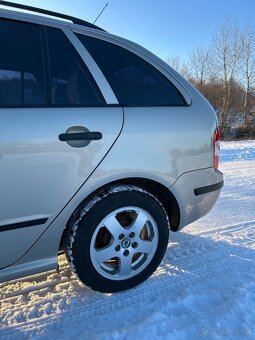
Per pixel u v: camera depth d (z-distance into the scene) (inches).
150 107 96.3
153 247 99.9
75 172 83.2
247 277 108.0
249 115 1032.8
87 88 88.6
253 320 86.0
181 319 86.4
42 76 83.8
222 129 933.2
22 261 83.9
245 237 140.9
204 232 145.2
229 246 131.0
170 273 109.3
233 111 1068.5
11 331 83.2
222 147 502.0
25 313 89.7
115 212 91.4
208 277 107.7
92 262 90.4
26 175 77.6
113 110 89.5
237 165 329.1
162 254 102.3
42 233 83.1
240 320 86.0
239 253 125.3
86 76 89.4
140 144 91.7
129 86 95.4
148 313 89.7
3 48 81.4
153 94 99.1
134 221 95.4
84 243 87.9
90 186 86.0
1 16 82.3
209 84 1119.6
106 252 92.0
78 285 102.7
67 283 103.7
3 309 91.3
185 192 102.0
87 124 84.5
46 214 82.0
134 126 91.3
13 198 77.2
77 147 82.8
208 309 91.6
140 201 94.5
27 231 80.9
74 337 81.0
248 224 157.3
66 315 89.3
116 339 78.5
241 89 1076.5
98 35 95.4
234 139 844.6
